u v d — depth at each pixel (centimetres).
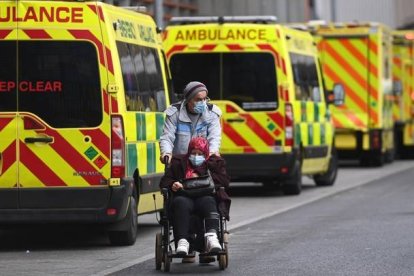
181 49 4319
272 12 7556
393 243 2812
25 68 2719
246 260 2523
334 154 5059
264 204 4103
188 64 4319
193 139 2330
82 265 2509
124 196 2723
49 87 2717
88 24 2723
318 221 3419
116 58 2736
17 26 2719
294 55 4412
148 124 2998
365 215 3597
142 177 2925
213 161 2323
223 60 4297
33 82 2717
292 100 4269
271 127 4256
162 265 2439
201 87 2395
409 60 7275
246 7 7000
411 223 3312
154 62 3131
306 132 4512
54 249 2819
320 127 4762
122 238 2847
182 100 2434
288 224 3341
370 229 3156
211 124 2412
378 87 6256
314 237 2975
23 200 2709
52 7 2727
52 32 2719
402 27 10888
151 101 3050
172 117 2412
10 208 2714
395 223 3316
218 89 4291
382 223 3322
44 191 2705
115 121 2712
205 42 4306
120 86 2731
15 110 2714
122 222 2798
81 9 2728
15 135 2712
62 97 2716
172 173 2327
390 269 2348
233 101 4278
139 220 3619
